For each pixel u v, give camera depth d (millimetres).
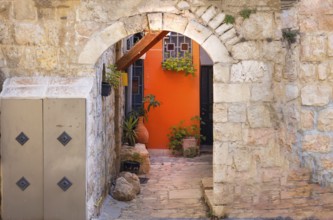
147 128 10727
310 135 5043
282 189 5148
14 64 5066
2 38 5055
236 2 5039
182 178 8219
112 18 5047
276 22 5051
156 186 7641
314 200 5094
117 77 6570
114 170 7672
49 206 4785
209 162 9680
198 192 7156
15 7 5031
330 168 5043
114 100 7836
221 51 5090
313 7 4934
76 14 5035
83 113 4738
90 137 5008
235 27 5066
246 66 5090
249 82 5109
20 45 5062
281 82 5094
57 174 4770
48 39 5051
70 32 5039
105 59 6324
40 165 4777
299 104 5047
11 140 4785
